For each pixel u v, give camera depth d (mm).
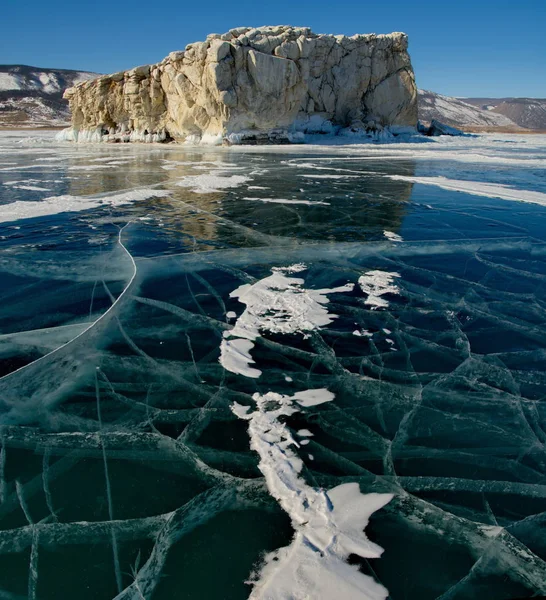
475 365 2893
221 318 3434
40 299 3750
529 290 4141
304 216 6809
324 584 1460
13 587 1478
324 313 3553
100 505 1795
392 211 7266
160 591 1452
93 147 23422
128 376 2688
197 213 6883
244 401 2469
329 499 1817
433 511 1781
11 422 2285
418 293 4012
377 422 2326
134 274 4324
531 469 2031
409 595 1438
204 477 1937
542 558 1601
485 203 7988
